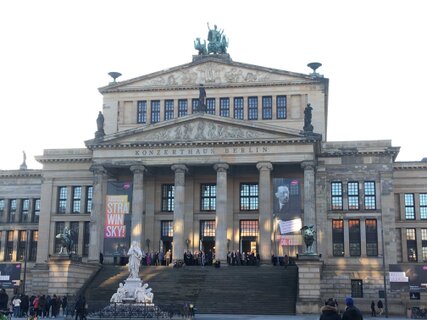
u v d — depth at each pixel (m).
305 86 94.75
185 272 78.62
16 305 65.38
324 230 90.25
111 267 84.62
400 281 77.56
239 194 93.75
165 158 87.44
